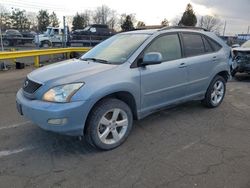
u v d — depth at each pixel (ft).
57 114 10.87
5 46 74.33
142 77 13.38
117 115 12.67
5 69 36.81
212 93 18.78
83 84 11.40
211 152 12.49
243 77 34.24
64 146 12.94
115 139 12.77
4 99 21.02
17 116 16.93
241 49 31.65
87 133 12.00
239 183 10.03
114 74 12.38
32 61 46.62
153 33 14.76
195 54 16.87
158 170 10.90
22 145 12.98
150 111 14.53
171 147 12.98
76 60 15.08
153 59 13.02
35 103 11.41
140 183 10.03
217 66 18.30
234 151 12.61
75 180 10.21
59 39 93.45
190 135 14.46
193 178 10.34
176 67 15.16
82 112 11.23
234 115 17.90
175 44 15.67
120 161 11.62
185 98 16.61
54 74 12.26
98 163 11.43
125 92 12.82
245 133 14.85
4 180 10.12
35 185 9.86
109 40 16.49
